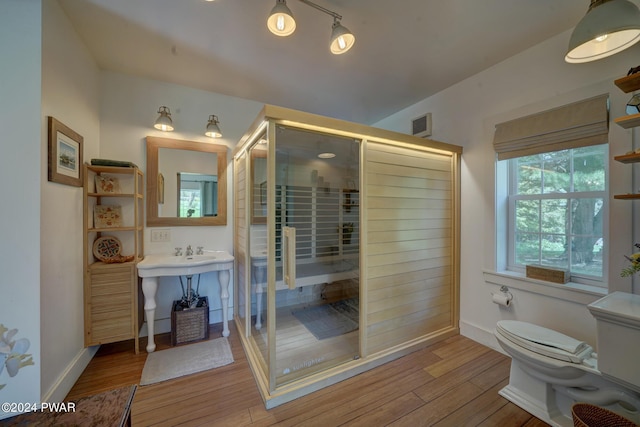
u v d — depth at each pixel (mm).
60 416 924
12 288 1424
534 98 2053
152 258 2490
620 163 1620
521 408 1619
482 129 2422
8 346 699
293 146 1854
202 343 2428
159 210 2623
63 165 1715
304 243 1951
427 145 2340
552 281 1938
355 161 2084
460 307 2619
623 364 1229
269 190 1729
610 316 1258
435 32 1912
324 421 1517
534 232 2184
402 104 3207
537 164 2170
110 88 2439
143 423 1491
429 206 2465
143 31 1906
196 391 1774
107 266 2107
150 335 2252
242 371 2004
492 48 2094
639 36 1211
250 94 2930
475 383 1859
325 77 2561
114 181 2379
